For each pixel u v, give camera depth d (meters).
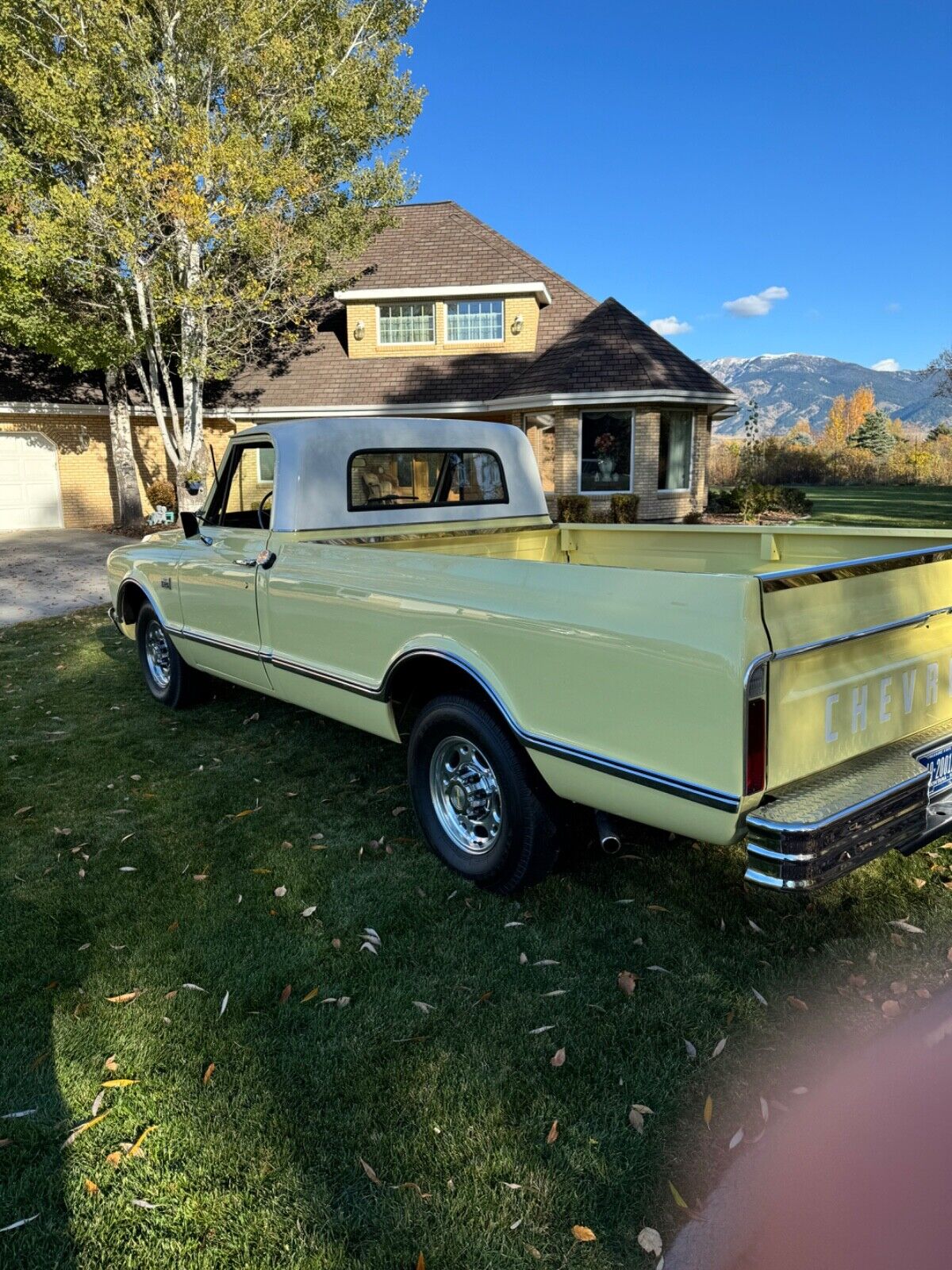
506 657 2.87
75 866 3.53
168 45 13.55
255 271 15.41
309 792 4.24
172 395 15.97
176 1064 2.36
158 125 13.11
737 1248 1.78
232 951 2.90
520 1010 2.56
